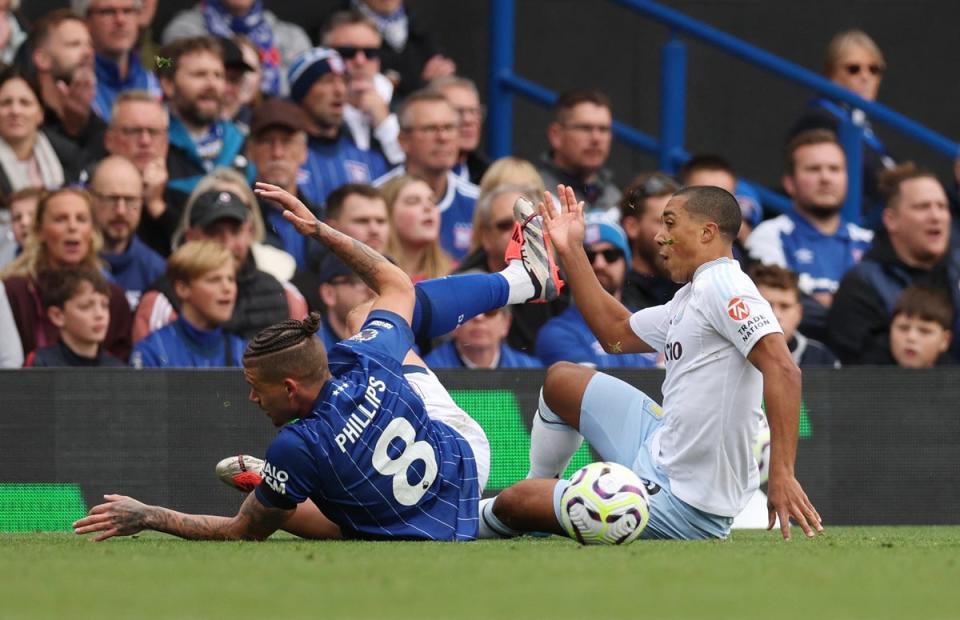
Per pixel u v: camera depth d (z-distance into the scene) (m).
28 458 23.47
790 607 10.80
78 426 23.64
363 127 33.25
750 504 24.45
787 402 16.50
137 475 23.80
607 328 18.89
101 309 25.25
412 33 36.53
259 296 27.00
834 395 25.67
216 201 27.03
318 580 12.32
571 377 18.81
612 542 16.45
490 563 13.77
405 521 17.00
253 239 28.19
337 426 16.38
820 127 35.09
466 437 18.20
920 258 30.73
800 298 30.12
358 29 33.25
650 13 34.91
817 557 14.95
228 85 31.33
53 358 25.05
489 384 24.70
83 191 26.16
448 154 31.42
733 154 40.28
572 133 32.03
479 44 39.19
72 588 11.81
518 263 19.05
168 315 25.97
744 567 13.62
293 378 16.27
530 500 17.11
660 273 28.33
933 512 25.80
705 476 17.39
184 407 24.00
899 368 25.81
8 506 23.39
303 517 17.67
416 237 28.97
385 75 35.41
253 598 11.11
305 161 31.75
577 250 18.97
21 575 12.85
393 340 17.20
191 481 23.97
